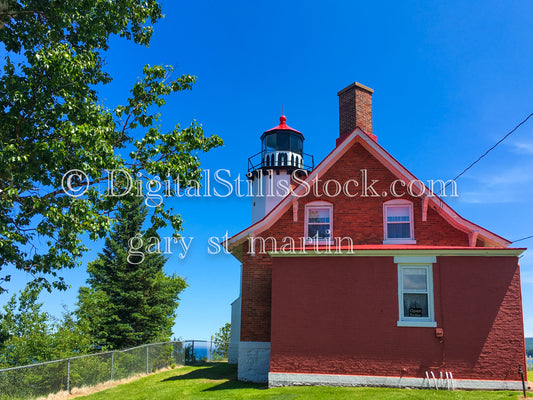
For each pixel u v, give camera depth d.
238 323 27.19
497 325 14.50
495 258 15.00
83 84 14.05
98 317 27.94
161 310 30.44
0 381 13.34
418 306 15.16
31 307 21.56
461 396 12.98
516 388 13.88
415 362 14.62
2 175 12.65
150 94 15.41
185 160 15.73
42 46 14.04
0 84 12.88
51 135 13.55
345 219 18.97
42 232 12.72
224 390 15.44
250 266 19.03
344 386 14.71
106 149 13.20
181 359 25.45
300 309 15.65
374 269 15.60
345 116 21.64
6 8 13.55
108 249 31.52
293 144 34.25
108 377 18.09
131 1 15.95
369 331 15.12
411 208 18.69
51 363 15.24
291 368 15.22
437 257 15.30
